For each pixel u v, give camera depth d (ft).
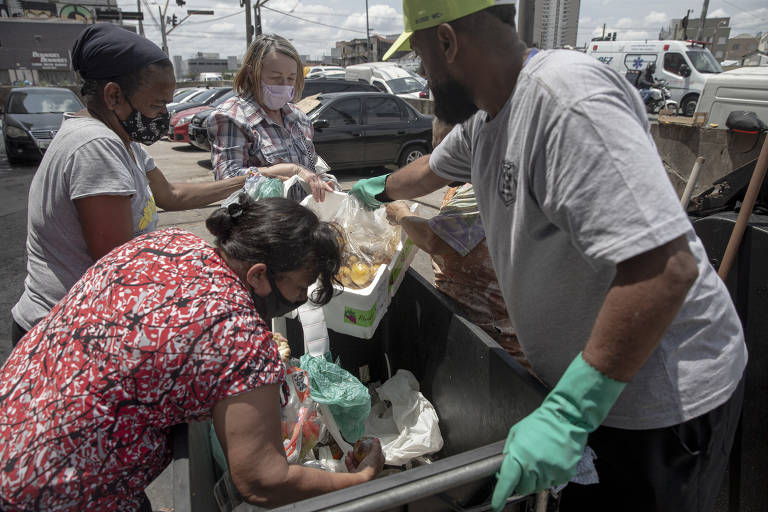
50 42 156.97
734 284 6.16
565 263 3.64
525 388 4.39
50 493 3.24
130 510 3.68
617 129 2.94
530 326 4.17
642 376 3.79
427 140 30.32
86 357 3.31
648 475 4.09
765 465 5.97
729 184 6.87
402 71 50.01
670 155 20.21
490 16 3.46
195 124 33.40
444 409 6.20
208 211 21.76
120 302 3.38
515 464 3.16
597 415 3.13
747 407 6.13
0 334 11.73
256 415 3.28
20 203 23.70
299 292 4.08
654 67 44.86
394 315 7.43
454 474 3.18
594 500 4.62
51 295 5.14
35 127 32.60
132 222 5.09
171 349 3.20
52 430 3.22
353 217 6.64
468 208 5.98
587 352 3.14
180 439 3.61
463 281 6.39
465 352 5.53
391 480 3.14
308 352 6.04
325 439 5.92
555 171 3.14
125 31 5.01
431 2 3.47
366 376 7.76
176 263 3.56
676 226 2.81
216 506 4.31
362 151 28.89
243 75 8.42
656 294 2.87
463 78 3.70
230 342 3.27
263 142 8.41
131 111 5.15
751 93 19.43
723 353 3.96
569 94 3.06
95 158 4.73
